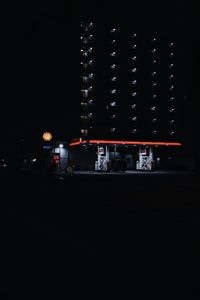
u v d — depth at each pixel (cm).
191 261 802
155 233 1175
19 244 991
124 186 3288
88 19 9575
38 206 1978
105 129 9419
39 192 2839
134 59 9806
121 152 8994
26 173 6294
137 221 1448
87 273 711
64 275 696
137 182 3809
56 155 6462
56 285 632
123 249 916
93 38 9550
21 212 1730
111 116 9512
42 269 739
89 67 9512
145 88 9869
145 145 8412
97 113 9438
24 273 711
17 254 873
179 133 9106
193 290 604
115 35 9694
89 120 9388
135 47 9831
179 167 8731
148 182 3791
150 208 1862
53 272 717
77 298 562
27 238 1079
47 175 5606
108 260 815
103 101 9500
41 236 1106
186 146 8500
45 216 1572
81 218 1529
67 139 9200
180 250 916
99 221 1431
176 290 604
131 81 9756
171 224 1363
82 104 9406
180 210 1778
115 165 7156
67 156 8225
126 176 5262
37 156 7769
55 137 9112
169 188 2969
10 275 697
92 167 8425
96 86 9500
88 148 8406
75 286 627
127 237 1088
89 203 2103
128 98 9688
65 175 5628
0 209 1852
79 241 1033
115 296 572
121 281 657
